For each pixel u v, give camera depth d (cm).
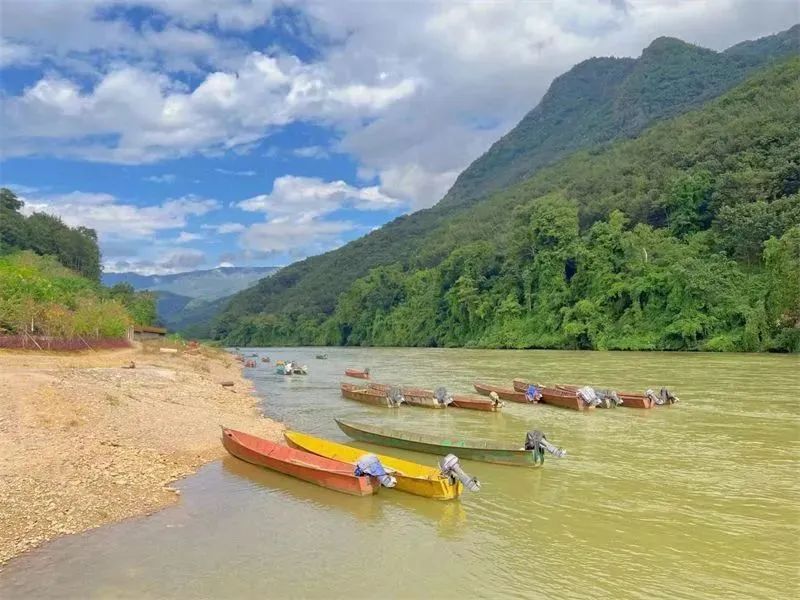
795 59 11125
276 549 1170
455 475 1456
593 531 1259
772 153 7944
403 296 13438
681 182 8162
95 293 8694
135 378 3058
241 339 17350
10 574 1042
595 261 8162
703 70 19075
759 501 1432
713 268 6862
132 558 1117
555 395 2964
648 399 2800
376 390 3284
